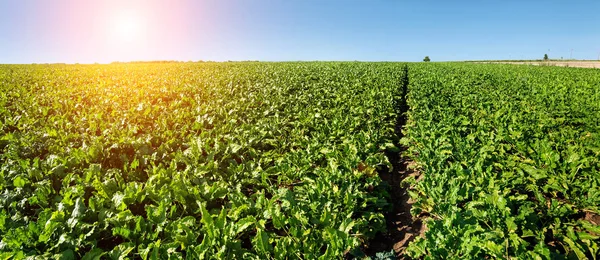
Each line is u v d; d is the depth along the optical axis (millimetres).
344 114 10906
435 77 24078
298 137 8422
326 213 4469
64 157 6598
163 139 8023
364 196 5312
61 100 13055
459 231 3764
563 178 5617
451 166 5980
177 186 5203
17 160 6555
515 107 12141
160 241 4066
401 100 15914
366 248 4824
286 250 3918
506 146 7383
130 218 4383
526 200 5516
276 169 6445
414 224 5359
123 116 10430
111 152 7074
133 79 23219
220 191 5234
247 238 4832
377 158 7023
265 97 13883
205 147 6922
